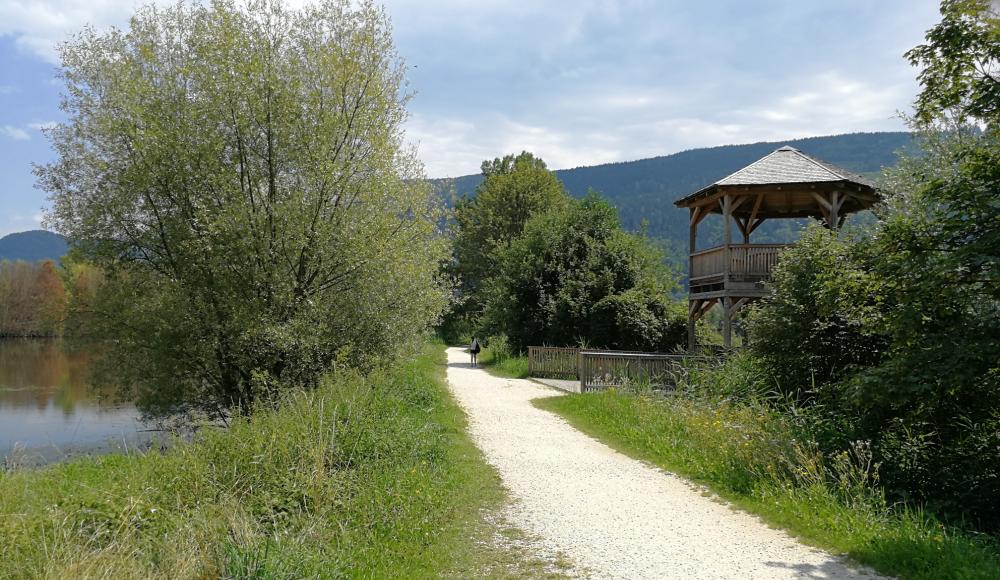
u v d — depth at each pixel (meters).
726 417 11.09
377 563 5.96
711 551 6.43
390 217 18.11
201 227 16.84
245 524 6.10
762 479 8.69
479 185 74.50
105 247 17.97
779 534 6.99
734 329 21.03
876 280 10.12
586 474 9.83
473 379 26.50
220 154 17.52
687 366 17.88
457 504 7.91
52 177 17.89
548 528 7.18
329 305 17.67
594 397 17.25
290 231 16.80
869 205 21.14
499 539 6.79
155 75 18.00
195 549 5.86
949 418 10.30
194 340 17.17
